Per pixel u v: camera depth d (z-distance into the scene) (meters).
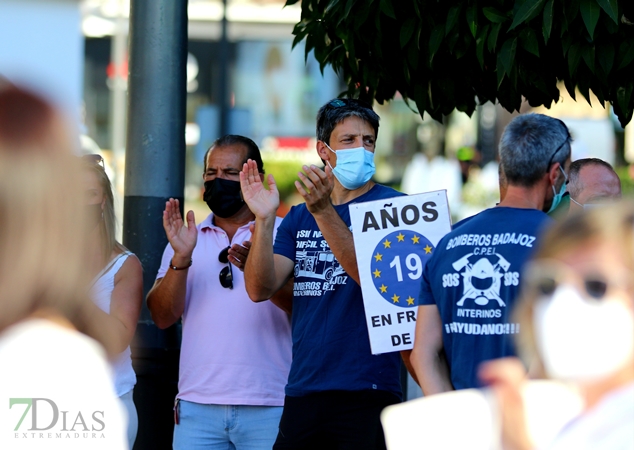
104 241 10.77
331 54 13.20
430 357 8.97
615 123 40.75
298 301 11.66
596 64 10.86
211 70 62.41
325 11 12.81
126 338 10.47
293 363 11.52
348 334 11.17
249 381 12.09
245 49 62.16
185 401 12.34
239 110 31.75
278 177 54.00
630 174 41.59
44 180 4.73
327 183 10.68
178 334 13.49
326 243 11.58
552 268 4.53
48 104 4.89
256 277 11.23
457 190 46.91
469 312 8.63
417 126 57.25
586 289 4.43
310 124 62.72
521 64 11.19
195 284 12.49
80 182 4.94
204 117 31.62
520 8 10.25
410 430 5.66
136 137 13.31
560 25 10.65
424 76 12.42
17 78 5.00
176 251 11.86
